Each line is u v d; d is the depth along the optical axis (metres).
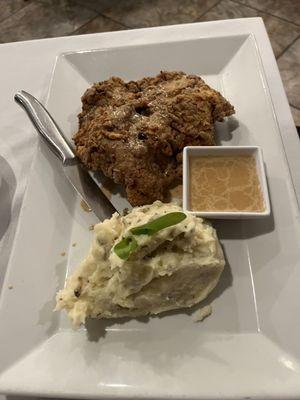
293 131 0.29
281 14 0.68
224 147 0.26
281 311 0.20
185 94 0.28
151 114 0.27
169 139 0.26
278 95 0.31
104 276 0.21
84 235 0.26
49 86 0.33
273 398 0.18
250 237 0.24
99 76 0.35
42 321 0.22
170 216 0.20
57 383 0.19
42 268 0.24
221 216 0.24
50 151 0.29
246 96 0.31
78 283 0.21
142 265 0.21
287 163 0.26
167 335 0.21
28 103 0.31
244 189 0.25
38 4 0.79
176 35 0.37
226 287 0.22
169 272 0.21
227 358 0.19
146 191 0.25
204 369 0.19
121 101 0.28
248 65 0.32
